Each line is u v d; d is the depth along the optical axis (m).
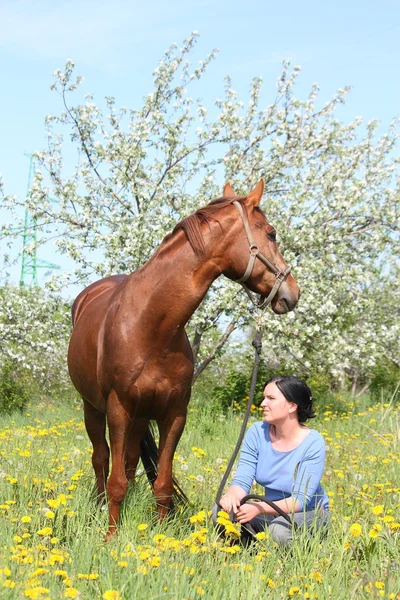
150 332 4.42
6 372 14.84
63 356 16.17
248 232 4.47
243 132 12.70
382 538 3.92
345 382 18.67
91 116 12.77
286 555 3.76
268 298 4.57
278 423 4.31
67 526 4.06
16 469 5.36
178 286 4.39
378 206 13.12
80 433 9.64
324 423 11.06
